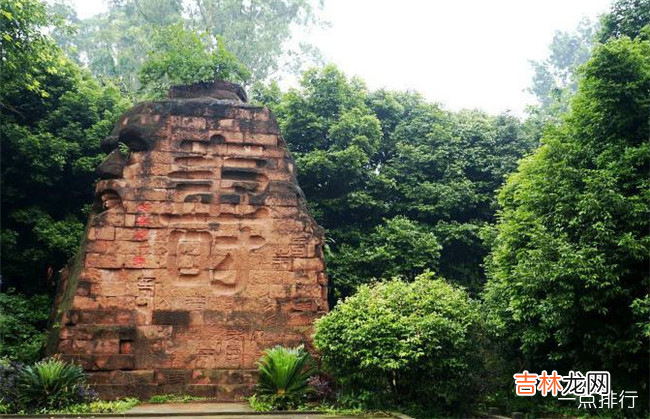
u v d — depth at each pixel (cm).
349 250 1844
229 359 1177
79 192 1875
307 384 1098
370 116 1989
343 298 1778
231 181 1273
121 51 3194
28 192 1803
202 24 3166
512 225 1288
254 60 3192
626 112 1144
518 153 2103
